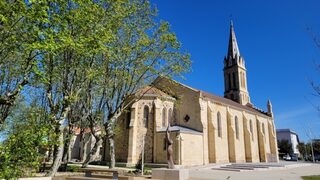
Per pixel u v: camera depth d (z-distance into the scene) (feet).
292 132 438.40
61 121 57.88
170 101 141.28
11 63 54.34
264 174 100.01
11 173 26.05
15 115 76.74
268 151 208.95
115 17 66.54
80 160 169.17
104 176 59.26
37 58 44.80
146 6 83.41
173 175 69.46
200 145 132.05
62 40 40.52
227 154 154.71
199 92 141.59
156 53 85.92
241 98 238.89
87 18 48.37
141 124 127.44
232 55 254.27
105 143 135.85
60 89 67.51
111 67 81.35
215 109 154.30
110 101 88.02
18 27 37.40
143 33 82.64
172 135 121.08
